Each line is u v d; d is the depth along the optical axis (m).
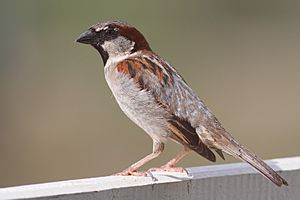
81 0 22.36
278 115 16.48
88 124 16.12
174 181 5.58
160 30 22.27
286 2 24.00
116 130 15.75
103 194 5.32
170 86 6.46
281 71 19.14
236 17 23.70
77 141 15.49
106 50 6.80
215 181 5.71
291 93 17.70
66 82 18.38
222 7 23.83
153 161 14.12
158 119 6.44
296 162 6.07
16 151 15.71
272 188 5.86
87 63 19.44
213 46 21.08
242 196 5.79
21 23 21.03
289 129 15.85
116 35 6.76
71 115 16.64
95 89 17.84
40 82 18.62
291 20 23.27
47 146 15.54
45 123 16.48
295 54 20.52
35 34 21.00
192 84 18.17
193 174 5.70
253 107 16.91
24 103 17.59
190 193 5.65
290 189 5.94
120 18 22.77
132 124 16.02
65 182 5.38
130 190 5.43
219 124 6.37
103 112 16.64
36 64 19.69
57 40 20.91
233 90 17.81
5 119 17.17
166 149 14.20
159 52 20.55
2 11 20.72
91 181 5.45
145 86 6.51
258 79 18.58
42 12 21.58
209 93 17.62
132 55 6.76
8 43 20.39
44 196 5.12
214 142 6.30
